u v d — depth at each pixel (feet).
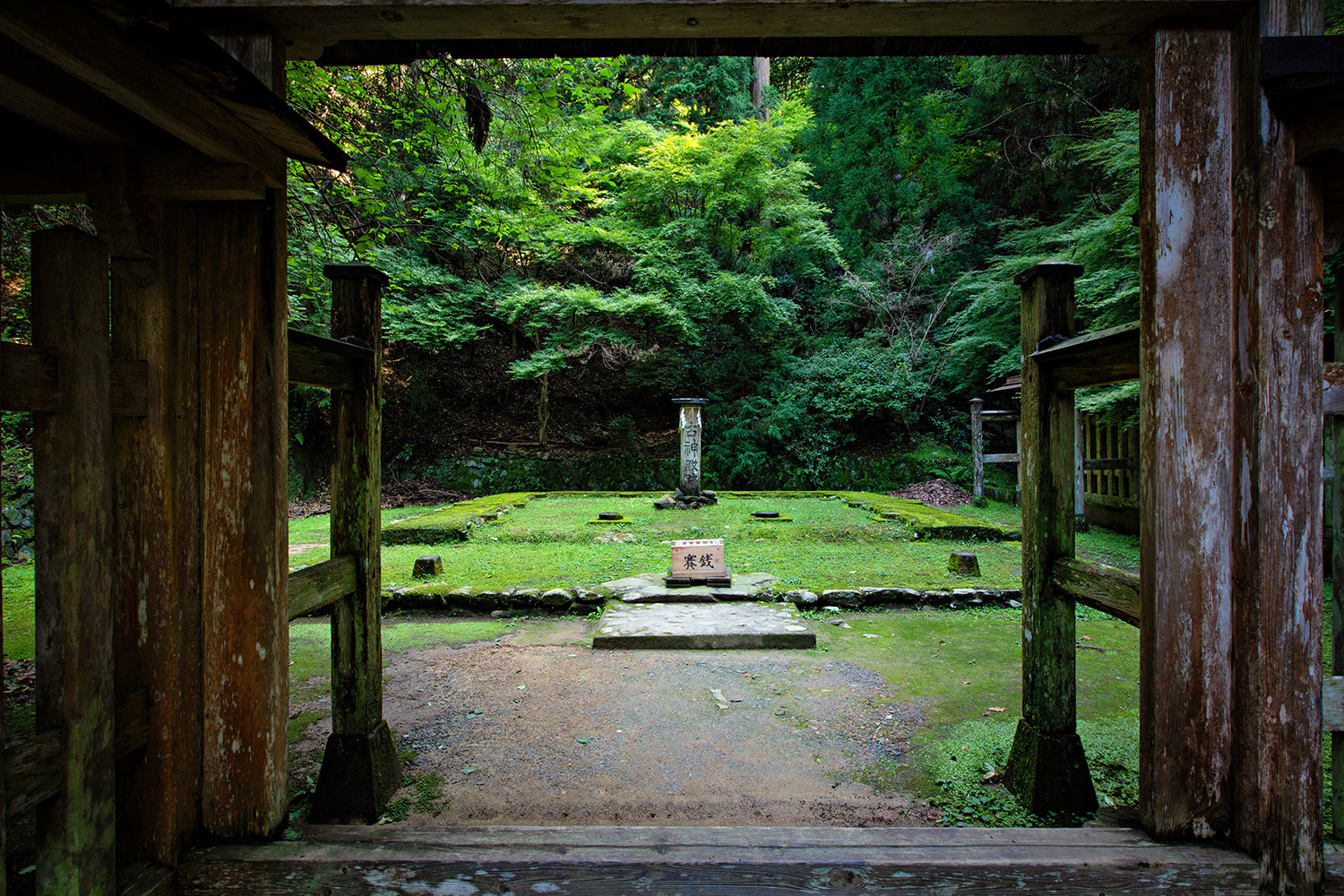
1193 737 5.77
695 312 41.60
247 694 5.83
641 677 11.32
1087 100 34.91
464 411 46.19
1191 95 5.74
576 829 6.00
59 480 4.62
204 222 5.75
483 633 14.03
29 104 4.44
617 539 23.36
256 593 5.80
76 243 4.61
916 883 5.48
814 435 44.42
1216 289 5.77
